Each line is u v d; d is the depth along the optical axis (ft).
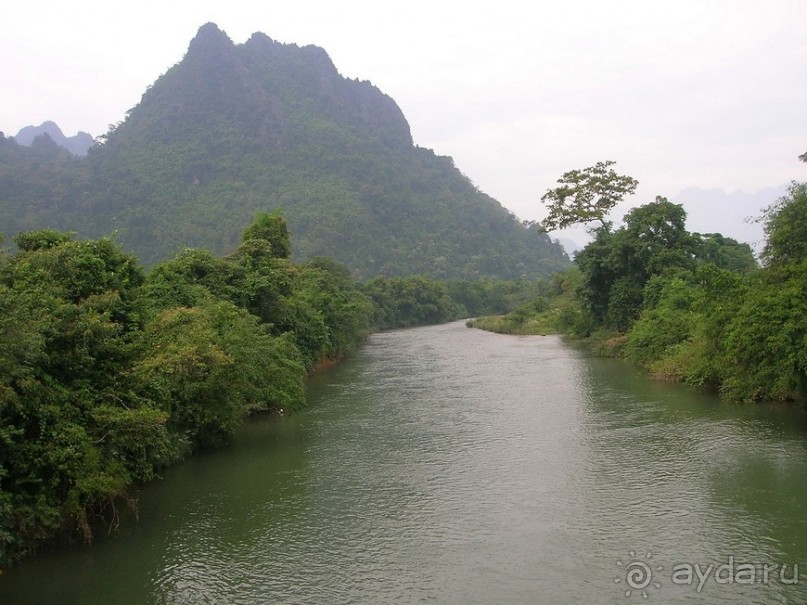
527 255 654.53
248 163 577.02
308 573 35.19
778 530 37.99
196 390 60.29
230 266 105.70
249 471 55.47
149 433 44.91
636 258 141.59
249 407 78.48
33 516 37.42
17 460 37.42
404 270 519.19
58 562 37.68
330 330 146.92
